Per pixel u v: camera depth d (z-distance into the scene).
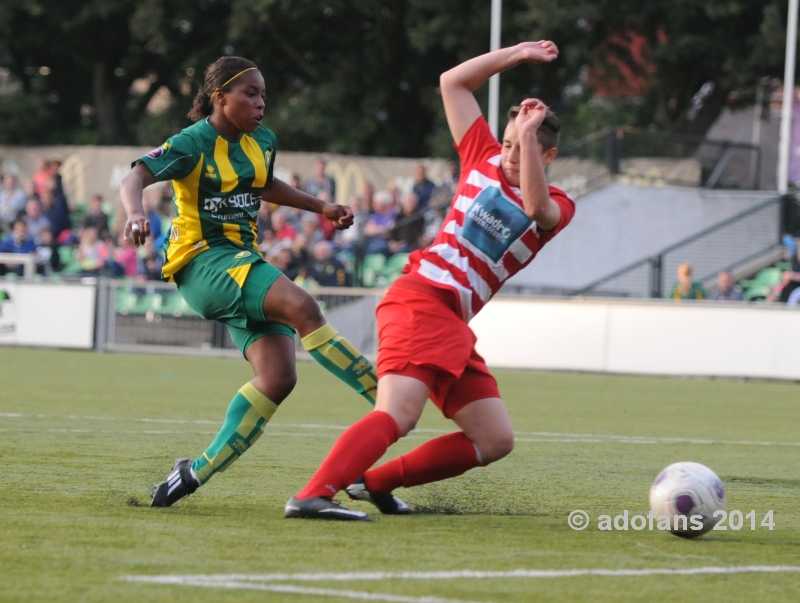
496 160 16.75
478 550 14.85
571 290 77.44
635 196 80.12
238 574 12.96
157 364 58.94
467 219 16.52
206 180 17.73
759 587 13.22
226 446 17.56
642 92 110.12
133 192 16.81
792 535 16.94
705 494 16.05
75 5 113.75
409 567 13.59
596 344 59.19
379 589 12.39
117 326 68.94
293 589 12.30
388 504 17.80
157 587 12.28
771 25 92.94
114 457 24.09
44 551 13.98
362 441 16.56
